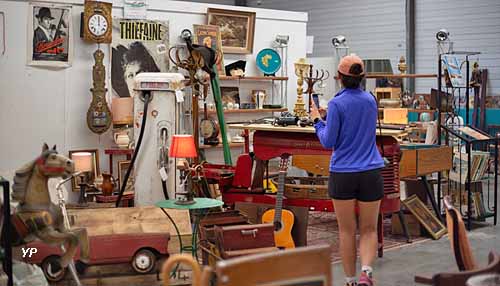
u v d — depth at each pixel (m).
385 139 6.18
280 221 6.11
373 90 11.15
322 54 14.77
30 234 4.30
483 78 12.12
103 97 7.79
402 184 7.91
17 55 7.47
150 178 6.48
